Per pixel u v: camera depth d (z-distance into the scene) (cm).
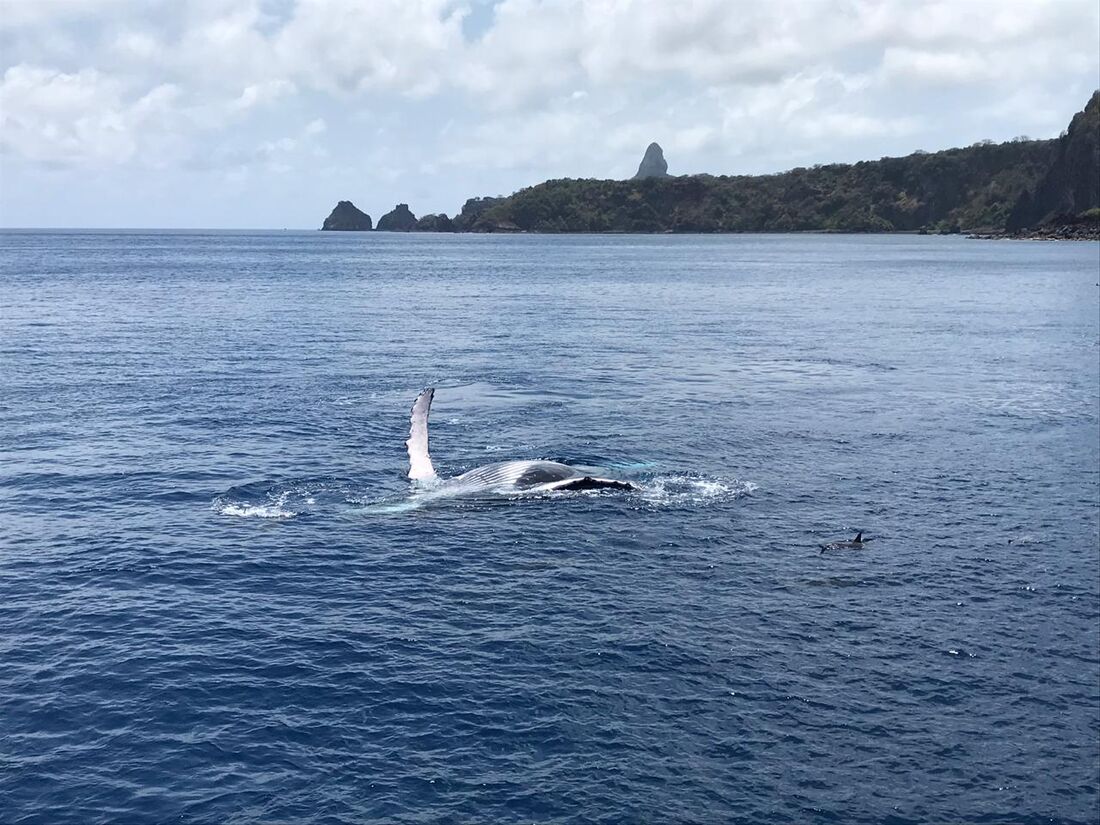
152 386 4159
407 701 1588
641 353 5419
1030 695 1653
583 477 2712
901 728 1549
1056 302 9094
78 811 1316
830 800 1377
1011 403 4031
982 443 3312
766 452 3155
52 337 5797
